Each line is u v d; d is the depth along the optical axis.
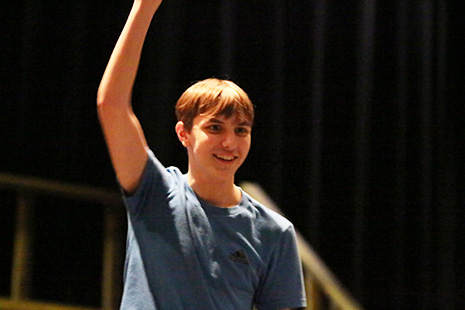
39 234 5.44
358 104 6.79
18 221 4.44
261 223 2.30
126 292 2.15
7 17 5.42
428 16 7.15
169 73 5.93
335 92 6.78
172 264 2.13
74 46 5.59
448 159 7.22
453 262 7.11
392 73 7.00
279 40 6.52
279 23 6.55
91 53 5.66
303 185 6.55
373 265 6.80
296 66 6.65
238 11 6.43
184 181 2.29
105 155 5.66
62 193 4.66
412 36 7.13
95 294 5.58
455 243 7.18
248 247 2.23
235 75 6.32
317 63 6.66
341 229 6.70
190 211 2.20
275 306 2.33
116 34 5.71
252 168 6.39
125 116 2.09
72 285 5.50
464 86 7.28
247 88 6.38
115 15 5.72
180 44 6.07
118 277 5.05
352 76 6.82
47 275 5.42
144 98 5.89
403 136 6.95
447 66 7.28
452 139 7.25
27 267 4.44
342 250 6.68
